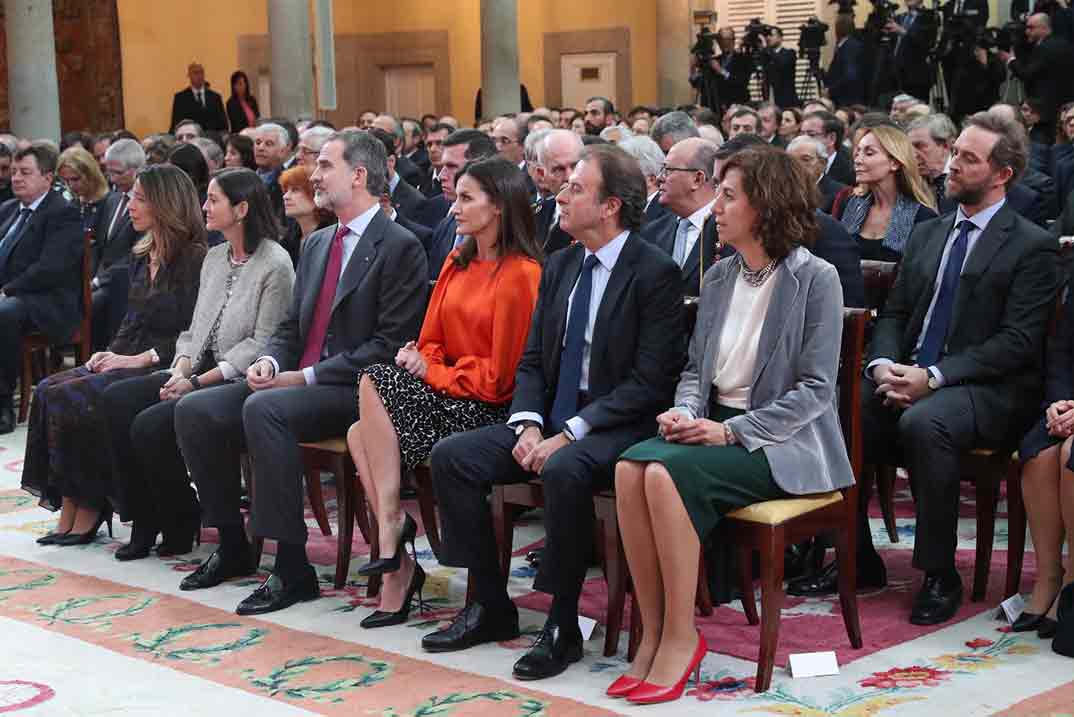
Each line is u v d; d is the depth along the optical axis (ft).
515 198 15.76
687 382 14.19
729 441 13.21
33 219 28.07
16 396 31.14
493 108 52.90
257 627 15.51
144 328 19.85
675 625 12.94
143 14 62.90
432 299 16.34
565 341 14.84
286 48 52.03
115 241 29.53
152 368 19.52
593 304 14.74
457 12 64.39
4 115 60.18
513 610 14.83
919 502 14.89
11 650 14.92
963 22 44.04
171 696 13.41
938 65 48.01
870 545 16.10
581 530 13.71
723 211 13.70
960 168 15.58
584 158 14.62
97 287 30.22
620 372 14.51
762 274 13.89
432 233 23.32
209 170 29.86
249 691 13.47
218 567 17.20
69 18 62.54
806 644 14.21
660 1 59.36
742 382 13.92
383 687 13.44
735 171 13.65
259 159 29.94
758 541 13.07
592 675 13.60
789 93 52.21
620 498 13.09
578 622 14.06
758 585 16.33
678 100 59.72
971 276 15.56
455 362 16.06
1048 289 15.24
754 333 13.88
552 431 14.73
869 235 20.11
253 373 17.12
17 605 16.53
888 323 16.29
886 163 19.56
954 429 14.80
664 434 13.32
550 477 13.67
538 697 13.03
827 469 13.57
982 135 15.47
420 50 65.05
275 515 16.16
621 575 14.02
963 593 15.74
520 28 62.90
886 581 16.33
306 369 16.98
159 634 15.34
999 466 15.24
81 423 18.99
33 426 19.43
